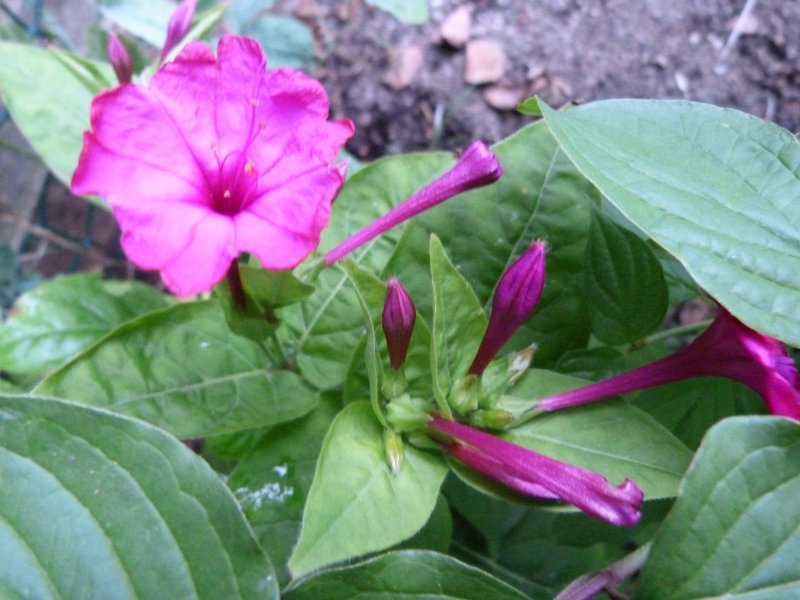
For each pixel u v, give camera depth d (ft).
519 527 0.44
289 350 0.39
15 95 0.48
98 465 0.26
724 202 0.29
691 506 0.26
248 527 0.27
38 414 0.26
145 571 0.26
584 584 0.28
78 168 0.26
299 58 0.67
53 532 0.25
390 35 0.77
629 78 0.73
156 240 0.26
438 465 0.31
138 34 0.56
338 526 0.28
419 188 0.41
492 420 0.32
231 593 0.27
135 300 0.53
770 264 0.27
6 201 0.73
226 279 0.31
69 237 0.69
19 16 0.72
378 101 0.76
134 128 0.27
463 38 0.76
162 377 0.37
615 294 0.37
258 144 0.29
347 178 0.41
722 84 0.72
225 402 0.37
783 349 0.29
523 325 0.38
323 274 0.40
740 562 0.26
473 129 0.74
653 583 0.26
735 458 0.26
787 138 0.30
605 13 0.75
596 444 0.32
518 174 0.38
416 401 0.32
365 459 0.30
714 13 0.74
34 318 0.50
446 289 0.31
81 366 0.36
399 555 0.28
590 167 0.27
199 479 0.27
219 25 0.74
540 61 0.75
